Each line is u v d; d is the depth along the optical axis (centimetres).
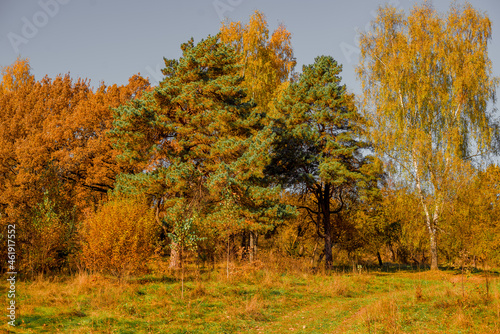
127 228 1623
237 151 2516
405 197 2788
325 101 2941
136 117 2420
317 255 4019
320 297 1692
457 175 2530
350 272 2738
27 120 3522
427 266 3475
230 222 2038
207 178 2416
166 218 2161
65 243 1812
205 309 1273
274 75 3594
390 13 2991
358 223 3591
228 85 2602
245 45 3638
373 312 1237
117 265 1570
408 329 1045
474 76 2658
